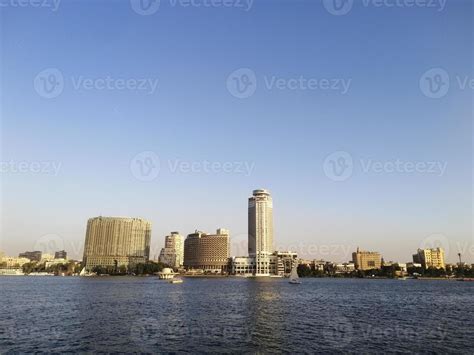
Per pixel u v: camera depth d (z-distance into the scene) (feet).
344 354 155.53
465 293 556.51
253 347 166.71
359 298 442.50
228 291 546.26
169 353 156.35
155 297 417.08
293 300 398.62
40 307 308.19
